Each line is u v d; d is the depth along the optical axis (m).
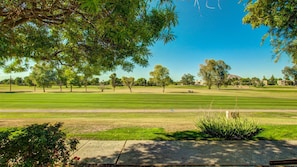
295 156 4.75
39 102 29.62
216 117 7.52
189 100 35.22
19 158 2.88
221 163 4.38
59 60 5.32
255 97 45.91
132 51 3.87
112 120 10.26
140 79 131.88
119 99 37.06
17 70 5.76
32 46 4.31
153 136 6.51
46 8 2.80
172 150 5.22
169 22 3.06
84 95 50.56
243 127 6.43
